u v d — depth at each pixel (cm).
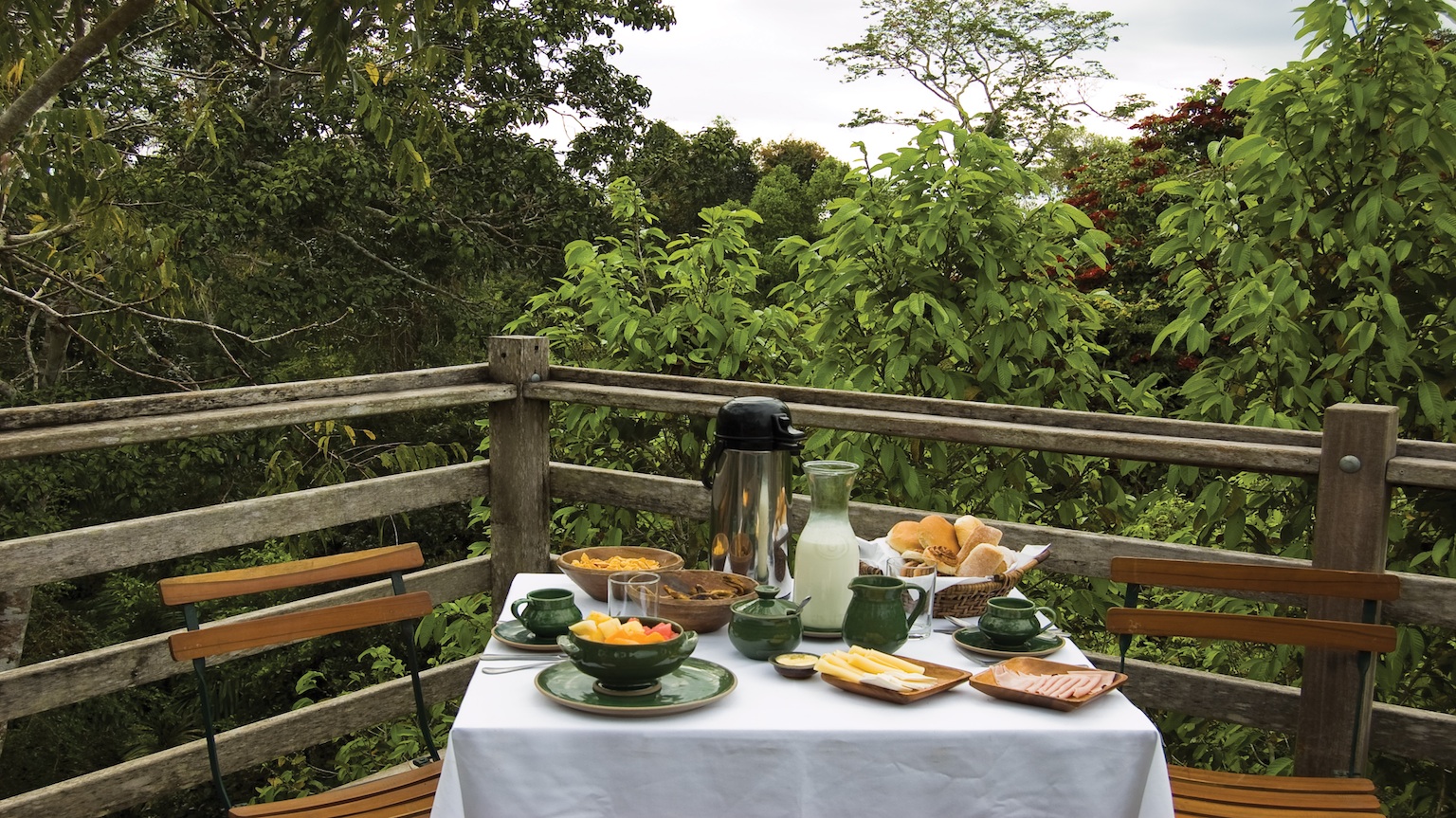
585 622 158
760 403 212
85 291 599
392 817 189
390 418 1123
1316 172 328
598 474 332
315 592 1043
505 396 326
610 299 445
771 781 144
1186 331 347
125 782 245
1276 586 206
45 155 342
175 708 945
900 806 145
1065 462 360
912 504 367
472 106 1120
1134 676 259
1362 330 305
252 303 1024
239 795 870
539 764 144
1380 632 198
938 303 360
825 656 164
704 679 161
